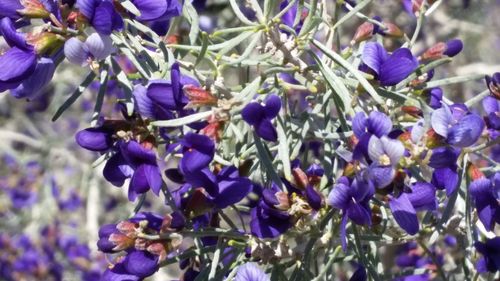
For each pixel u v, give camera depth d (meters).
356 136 0.23
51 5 0.25
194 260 0.27
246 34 0.26
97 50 0.24
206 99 0.24
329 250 0.26
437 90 0.27
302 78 0.26
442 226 0.27
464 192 0.27
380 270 0.27
